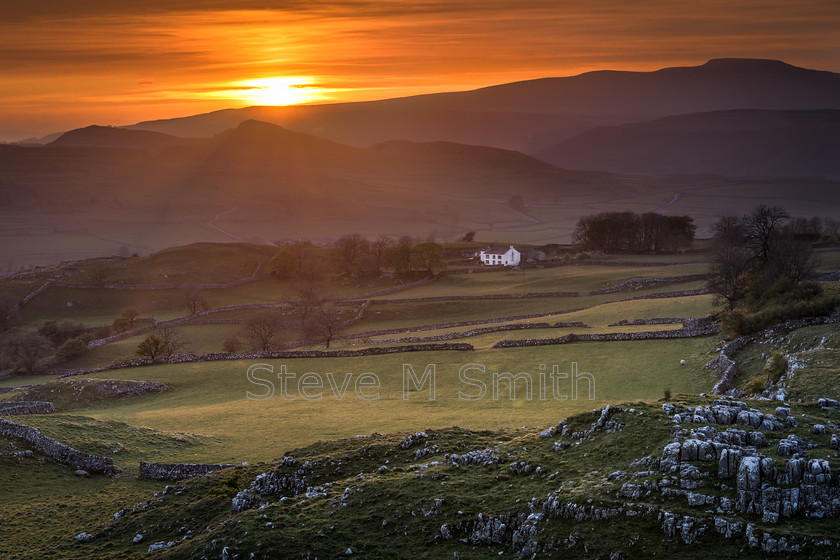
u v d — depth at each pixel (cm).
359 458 4581
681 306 11062
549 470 3709
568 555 3044
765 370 6656
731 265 10438
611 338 9162
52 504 5066
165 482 5472
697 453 3275
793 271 9700
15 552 4222
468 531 3388
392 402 7562
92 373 9919
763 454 3166
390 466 4381
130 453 6194
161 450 6300
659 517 3028
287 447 6084
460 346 9562
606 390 7225
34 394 8944
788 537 2775
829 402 4031
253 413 7538
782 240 10650
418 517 3556
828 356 6206
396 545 3400
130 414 7950
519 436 4666
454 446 4509
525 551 3152
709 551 2847
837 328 7100
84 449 6138
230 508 4278
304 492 4256
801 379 5747
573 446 3922
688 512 3009
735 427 3522
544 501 3359
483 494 3634
